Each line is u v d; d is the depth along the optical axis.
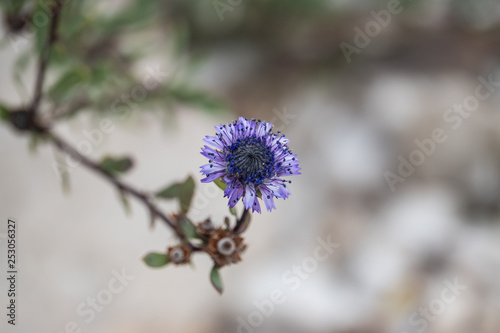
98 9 0.27
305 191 0.38
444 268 0.36
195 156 0.37
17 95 0.31
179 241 0.21
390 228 0.37
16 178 0.33
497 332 0.34
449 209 0.38
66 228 0.33
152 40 0.29
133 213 0.34
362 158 0.39
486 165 0.39
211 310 0.33
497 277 0.35
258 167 0.19
